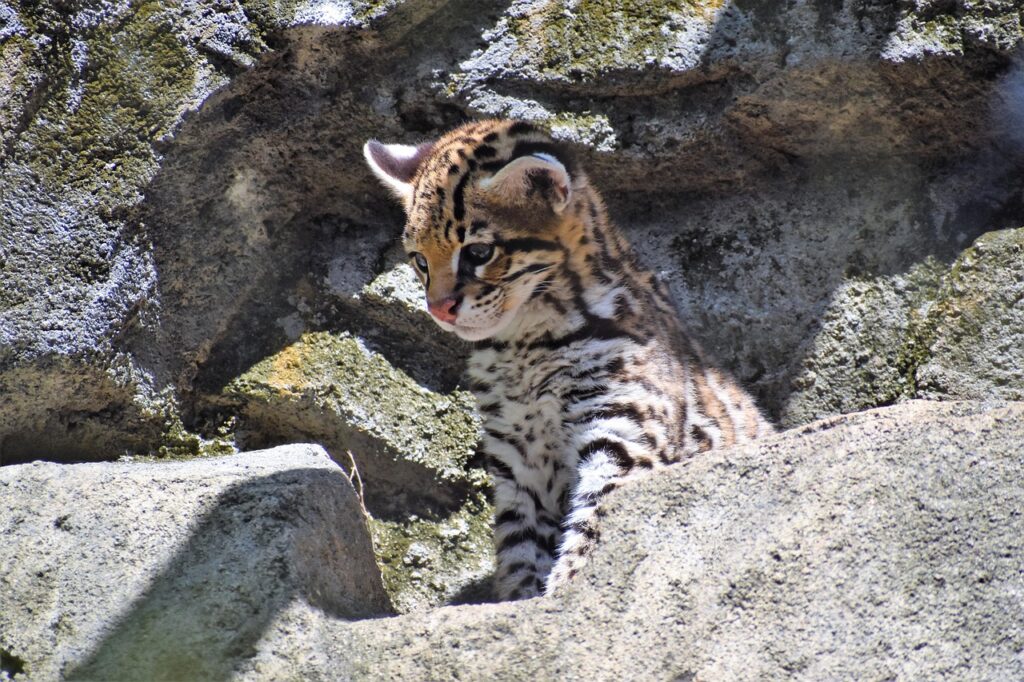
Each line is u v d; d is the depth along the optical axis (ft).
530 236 34.04
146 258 37.60
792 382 40.09
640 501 27.94
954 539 26.00
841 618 25.53
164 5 37.73
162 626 28.12
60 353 35.91
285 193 41.09
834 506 26.71
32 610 28.96
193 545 29.53
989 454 26.81
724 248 41.37
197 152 38.27
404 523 39.88
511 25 39.88
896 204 40.29
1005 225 39.32
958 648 24.98
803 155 40.70
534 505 35.88
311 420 40.01
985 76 37.63
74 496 31.22
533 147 34.78
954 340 37.93
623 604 26.58
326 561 30.25
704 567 26.68
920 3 37.78
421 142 40.68
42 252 36.04
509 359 35.35
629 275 36.14
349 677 26.73
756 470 27.68
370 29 38.88
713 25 38.91
